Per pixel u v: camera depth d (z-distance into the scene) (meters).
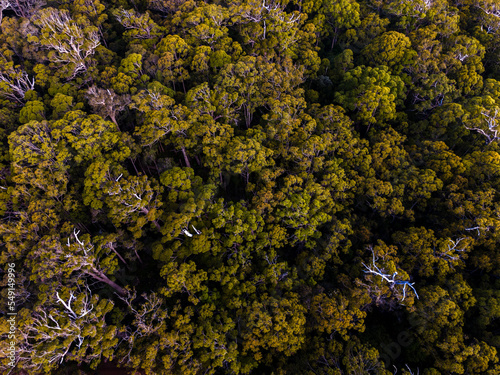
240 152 29.70
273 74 36.47
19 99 37.03
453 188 31.47
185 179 29.16
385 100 36.12
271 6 45.47
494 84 41.00
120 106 33.31
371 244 31.08
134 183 27.66
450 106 37.25
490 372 23.23
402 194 32.03
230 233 28.17
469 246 27.83
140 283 31.11
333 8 46.44
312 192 30.78
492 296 27.39
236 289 26.31
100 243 26.94
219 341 23.69
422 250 28.59
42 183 28.67
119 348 24.30
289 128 33.75
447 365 24.28
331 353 25.42
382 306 28.53
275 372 25.31
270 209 29.08
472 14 50.88
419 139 39.19
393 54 40.12
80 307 22.70
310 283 28.80
